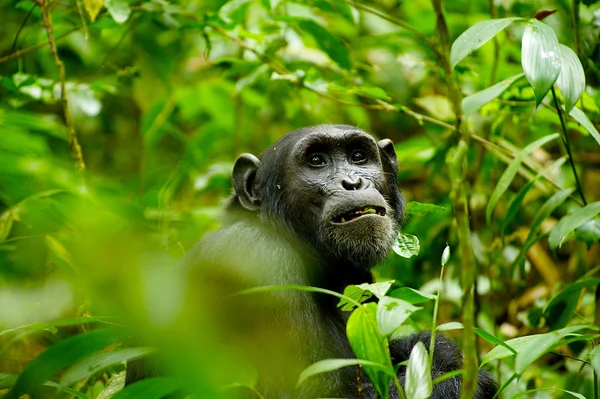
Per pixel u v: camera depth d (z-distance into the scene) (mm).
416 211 12211
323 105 17328
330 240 10461
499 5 15984
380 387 6691
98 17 14273
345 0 9680
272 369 9203
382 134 19078
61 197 10953
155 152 18219
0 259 10883
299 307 9680
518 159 11031
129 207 9516
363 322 6629
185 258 10852
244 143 18297
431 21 17609
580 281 10781
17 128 12188
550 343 6855
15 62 16703
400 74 17000
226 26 14273
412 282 14633
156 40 16500
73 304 8414
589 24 13453
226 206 11844
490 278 13844
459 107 7297
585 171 15883
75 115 16719
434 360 9898
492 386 9898
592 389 10781
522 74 8273
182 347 5566
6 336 11180
